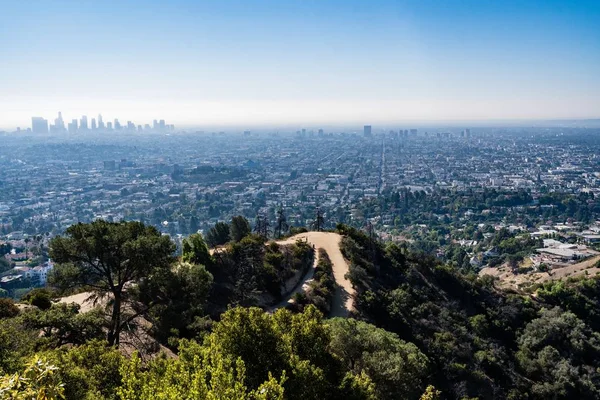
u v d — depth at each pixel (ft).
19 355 48.34
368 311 130.93
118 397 46.34
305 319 59.41
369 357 70.03
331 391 52.21
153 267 75.20
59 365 44.78
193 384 39.75
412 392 73.56
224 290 123.03
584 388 129.59
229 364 45.60
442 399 103.35
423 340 122.52
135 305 85.97
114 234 72.74
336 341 73.26
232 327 53.67
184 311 88.84
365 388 53.88
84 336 67.77
